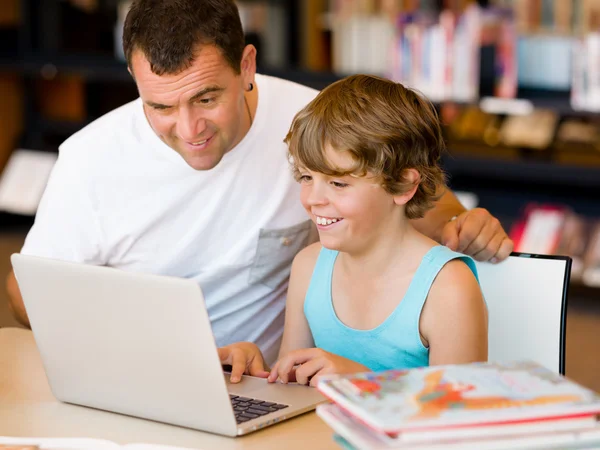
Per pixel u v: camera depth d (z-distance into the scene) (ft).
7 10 20.53
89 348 5.44
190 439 5.17
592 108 16.06
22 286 5.53
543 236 17.25
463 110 17.99
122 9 20.16
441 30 16.60
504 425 4.08
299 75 18.52
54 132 21.33
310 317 6.64
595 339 14.92
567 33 16.71
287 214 7.58
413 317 6.13
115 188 7.37
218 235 7.51
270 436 5.17
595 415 4.17
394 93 6.00
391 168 5.82
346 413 4.37
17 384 6.10
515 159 17.39
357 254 6.23
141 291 5.03
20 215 21.66
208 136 6.53
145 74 6.27
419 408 4.14
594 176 16.93
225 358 6.30
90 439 5.07
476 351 6.07
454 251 6.50
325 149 5.74
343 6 18.33
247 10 19.03
